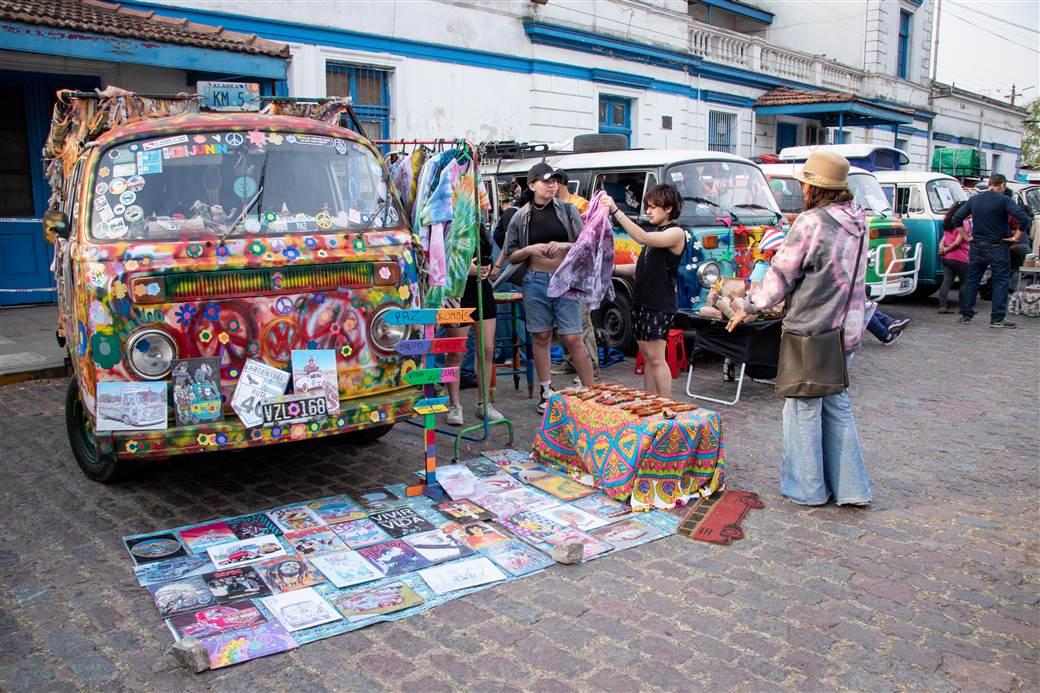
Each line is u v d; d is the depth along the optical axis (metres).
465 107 14.17
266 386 4.14
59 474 5.14
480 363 5.87
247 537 4.13
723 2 24.09
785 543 4.18
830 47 26.64
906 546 4.16
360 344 4.44
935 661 3.13
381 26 12.66
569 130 16.23
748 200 8.85
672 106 19.00
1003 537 4.28
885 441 5.97
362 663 3.09
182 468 5.27
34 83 10.19
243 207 4.41
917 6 27.69
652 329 5.72
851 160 13.76
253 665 3.07
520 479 5.03
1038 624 3.40
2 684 2.94
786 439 4.77
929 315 12.35
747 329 6.82
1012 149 36.91
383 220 4.76
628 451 4.62
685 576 3.81
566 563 3.90
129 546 4.02
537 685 2.96
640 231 5.58
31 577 3.75
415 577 3.74
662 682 2.98
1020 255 12.51
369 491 4.79
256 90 5.30
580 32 15.91
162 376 3.99
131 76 10.60
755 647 3.22
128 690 2.92
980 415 6.67
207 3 10.73
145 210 4.28
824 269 4.36
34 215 10.48
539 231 6.12
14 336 8.77
